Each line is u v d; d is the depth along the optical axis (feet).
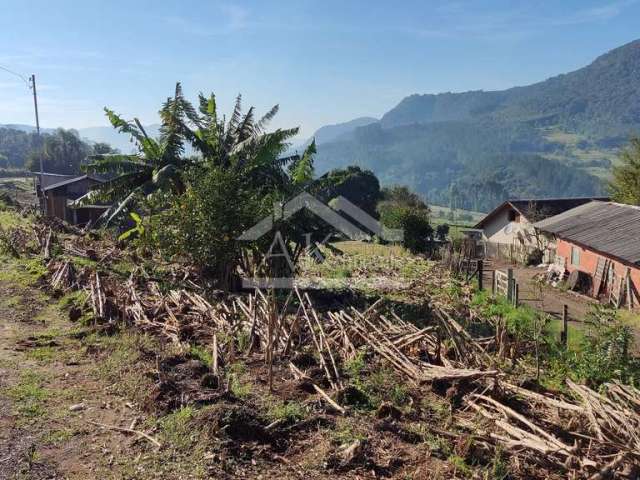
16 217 105.50
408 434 23.50
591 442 23.48
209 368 29.04
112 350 31.04
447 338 35.96
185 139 61.93
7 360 29.01
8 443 20.65
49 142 305.73
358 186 182.91
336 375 28.19
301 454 21.48
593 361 33.53
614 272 68.95
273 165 61.57
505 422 24.07
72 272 47.09
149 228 54.39
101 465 19.54
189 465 19.67
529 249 113.39
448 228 137.39
